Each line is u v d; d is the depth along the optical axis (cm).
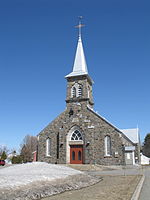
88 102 4431
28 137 10394
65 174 2027
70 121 4303
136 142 5869
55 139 4394
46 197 1352
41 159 4388
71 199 1230
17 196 1231
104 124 4106
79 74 4538
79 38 5125
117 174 2767
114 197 1255
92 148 4003
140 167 4022
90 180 2077
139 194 1388
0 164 4981
